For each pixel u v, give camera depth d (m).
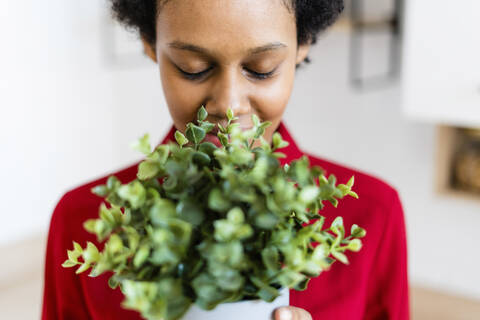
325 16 0.81
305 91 2.35
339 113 2.29
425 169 2.15
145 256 0.47
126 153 2.96
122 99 2.87
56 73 2.63
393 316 0.95
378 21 1.97
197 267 0.49
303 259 0.49
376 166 2.26
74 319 0.94
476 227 2.09
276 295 0.50
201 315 0.51
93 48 2.73
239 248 0.46
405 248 0.98
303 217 0.50
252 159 0.50
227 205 0.47
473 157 1.82
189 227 0.46
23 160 2.59
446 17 1.46
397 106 2.14
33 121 2.59
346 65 2.21
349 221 0.93
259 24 0.66
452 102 1.50
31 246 2.65
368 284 0.96
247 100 0.71
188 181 0.49
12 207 2.59
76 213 0.93
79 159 2.79
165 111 2.84
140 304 0.45
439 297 2.19
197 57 0.68
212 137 0.72
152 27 0.81
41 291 2.43
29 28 2.50
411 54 1.54
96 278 0.90
